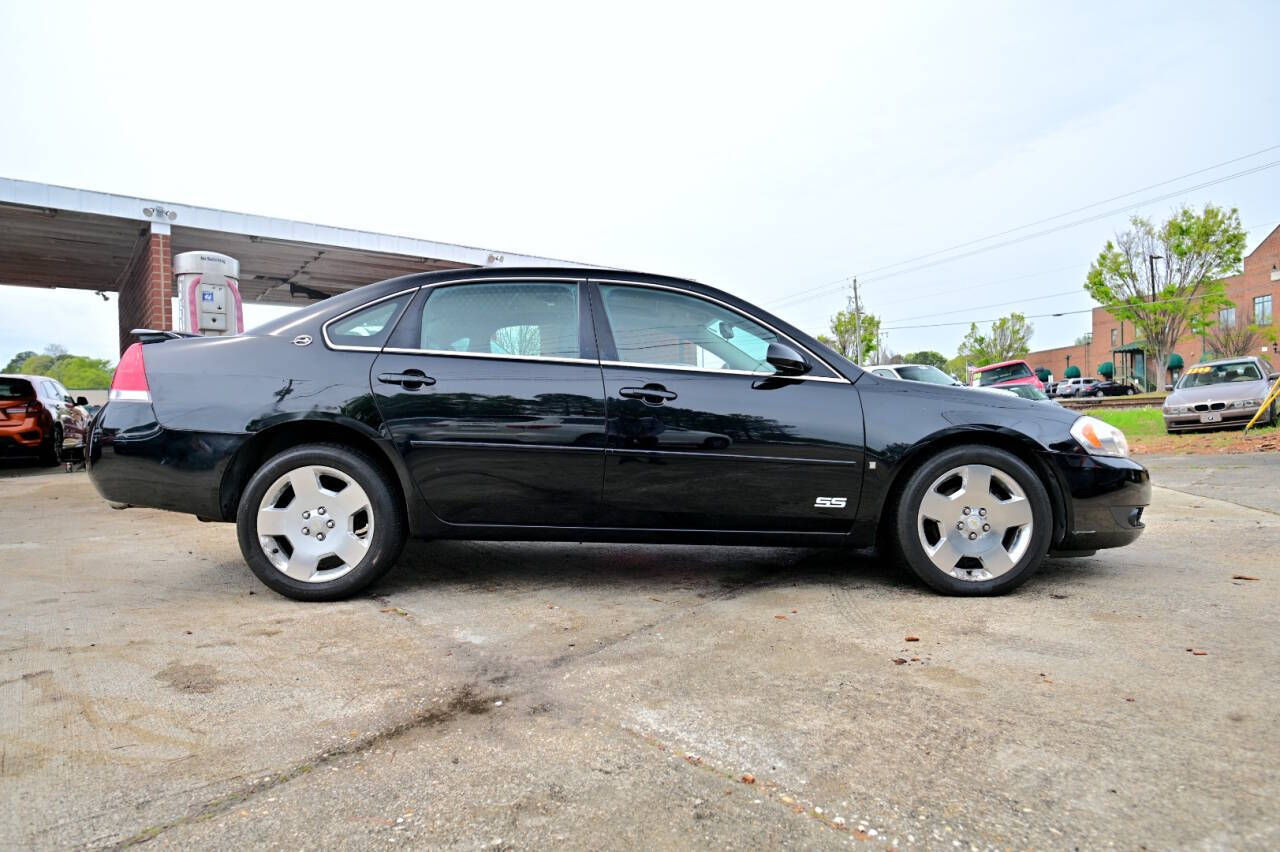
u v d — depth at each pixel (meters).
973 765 1.80
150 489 3.28
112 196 10.51
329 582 3.25
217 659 2.54
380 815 1.61
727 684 2.32
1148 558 4.07
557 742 1.94
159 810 1.62
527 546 4.43
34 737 1.96
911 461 3.41
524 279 3.53
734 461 3.31
